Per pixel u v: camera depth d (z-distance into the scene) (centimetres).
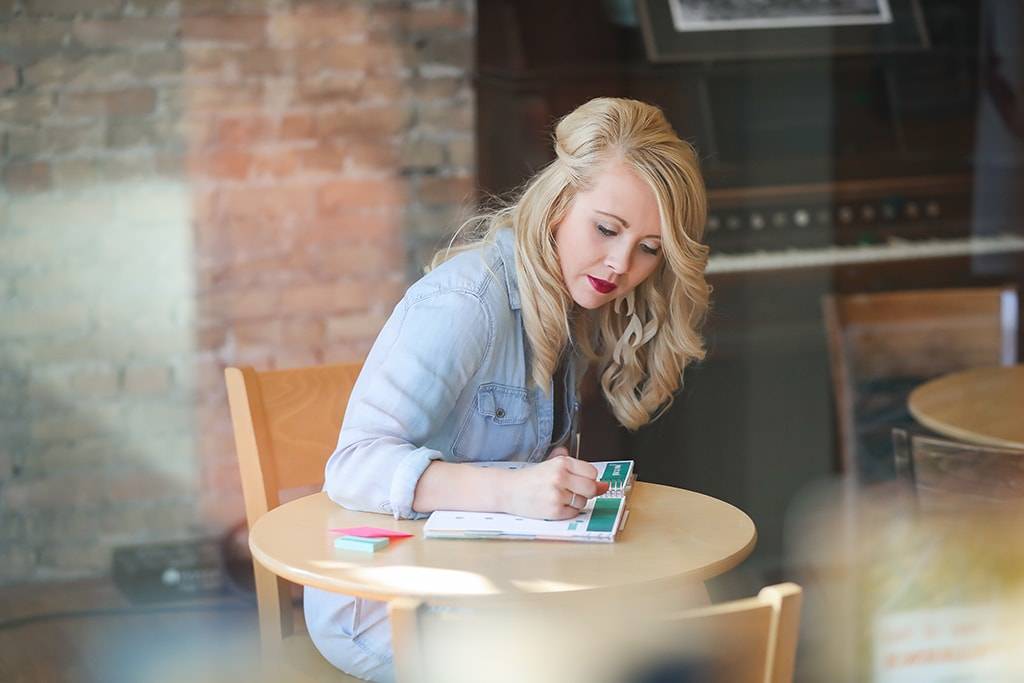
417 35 416
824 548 376
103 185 393
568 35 394
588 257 201
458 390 203
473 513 189
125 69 391
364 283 423
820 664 315
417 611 137
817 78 414
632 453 382
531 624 138
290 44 405
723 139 403
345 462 197
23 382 392
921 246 409
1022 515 241
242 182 407
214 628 362
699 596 206
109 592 389
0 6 378
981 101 421
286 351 418
